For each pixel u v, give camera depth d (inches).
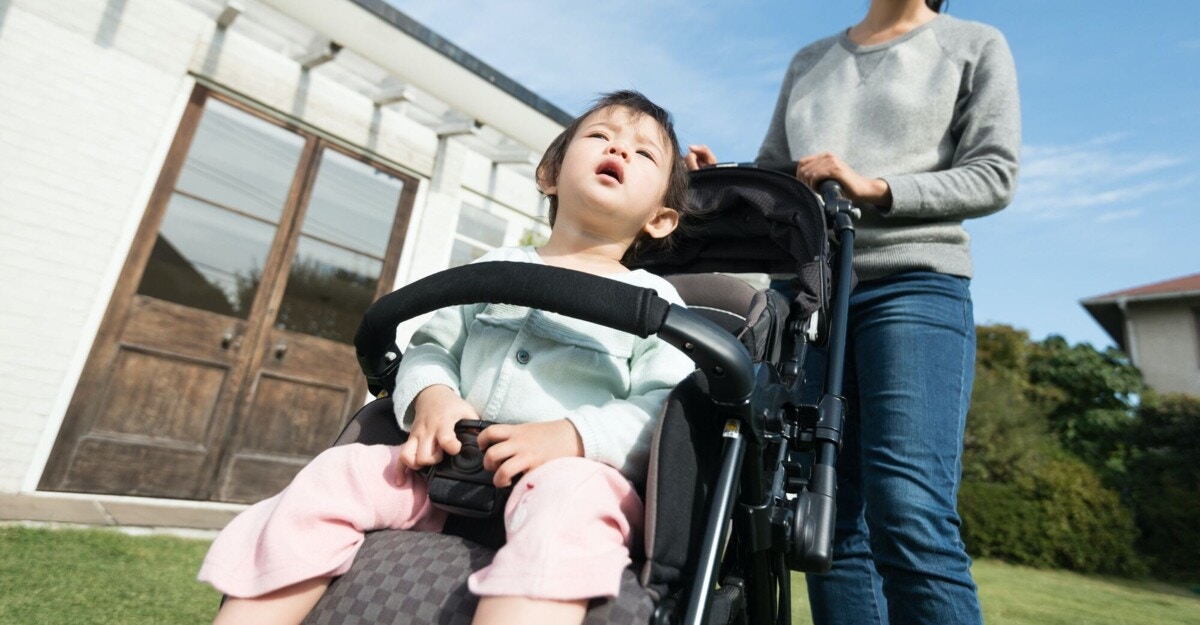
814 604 63.5
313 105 192.2
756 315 44.9
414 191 215.3
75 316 153.4
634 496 33.1
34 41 150.0
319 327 193.3
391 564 31.4
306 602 31.3
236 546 32.4
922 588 52.7
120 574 93.7
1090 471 362.6
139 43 163.3
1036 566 330.3
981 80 65.5
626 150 48.0
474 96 206.8
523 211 246.2
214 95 176.2
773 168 65.9
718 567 29.4
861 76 72.1
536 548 27.7
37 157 149.6
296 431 185.2
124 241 160.9
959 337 60.2
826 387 47.8
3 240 145.5
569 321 40.3
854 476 64.2
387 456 37.1
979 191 59.6
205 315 172.4
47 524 118.9
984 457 382.0
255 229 182.9
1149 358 589.0
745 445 34.0
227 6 167.9
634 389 39.6
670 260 66.6
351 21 180.9
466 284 33.5
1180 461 394.3
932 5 75.0
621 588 27.9
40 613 72.4
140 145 163.0
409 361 41.4
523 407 38.0
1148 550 363.6
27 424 146.7
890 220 63.1
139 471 159.9
